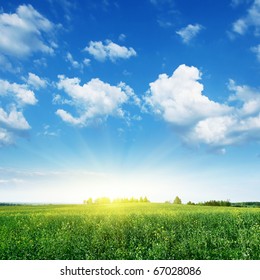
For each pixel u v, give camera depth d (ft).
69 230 57.98
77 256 40.78
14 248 42.98
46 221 73.46
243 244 43.19
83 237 48.52
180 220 69.77
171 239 47.80
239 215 72.54
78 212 110.22
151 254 38.73
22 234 54.90
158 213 88.53
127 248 46.16
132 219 69.82
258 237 46.06
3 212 119.96
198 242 44.37
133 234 54.75
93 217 78.23
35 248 44.57
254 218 71.15
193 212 92.12
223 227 57.52
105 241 48.88
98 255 41.57
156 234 52.16
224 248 41.98
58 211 121.39
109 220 67.87
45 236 51.90
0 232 54.03
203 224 65.46
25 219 81.10
